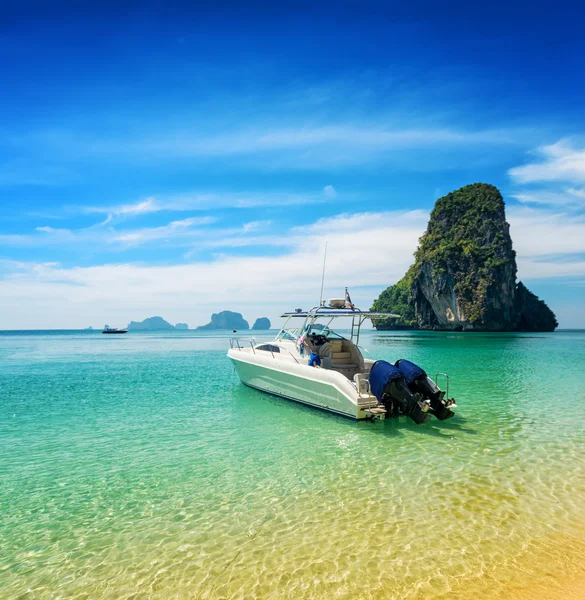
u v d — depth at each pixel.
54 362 24.16
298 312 10.52
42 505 5.26
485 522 4.56
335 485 5.70
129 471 6.38
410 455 6.88
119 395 12.64
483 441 7.59
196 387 14.09
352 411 8.62
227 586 3.58
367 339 54.72
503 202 110.81
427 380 8.59
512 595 3.37
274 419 9.45
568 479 5.77
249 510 5.00
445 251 105.50
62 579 3.75
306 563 3.88
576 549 4.02
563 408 10.27
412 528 4.46
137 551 4.18
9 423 9.32
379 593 3.43
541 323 116.94
